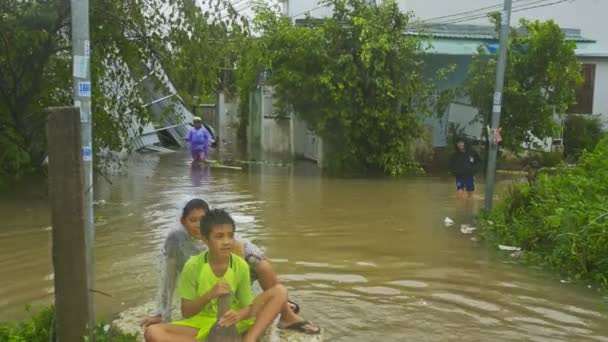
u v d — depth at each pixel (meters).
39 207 10.89
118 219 10.23
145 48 12.84
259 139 26.66
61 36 12.38
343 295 6.52
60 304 4.16
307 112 17.53
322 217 10.63
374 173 17.28
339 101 16.72
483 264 7.75
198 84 12.71
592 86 21.52
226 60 13.32
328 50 16.92
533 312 6.05
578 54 20.58
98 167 14.78
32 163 13.75
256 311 4.77
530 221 8.91
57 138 4.03
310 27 17.62
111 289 6.61
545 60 17.50
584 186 8.52
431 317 5.89
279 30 16.94
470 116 19.03
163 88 13.21
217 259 4.58
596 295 6.57
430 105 18.53
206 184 14.51
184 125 25.69
